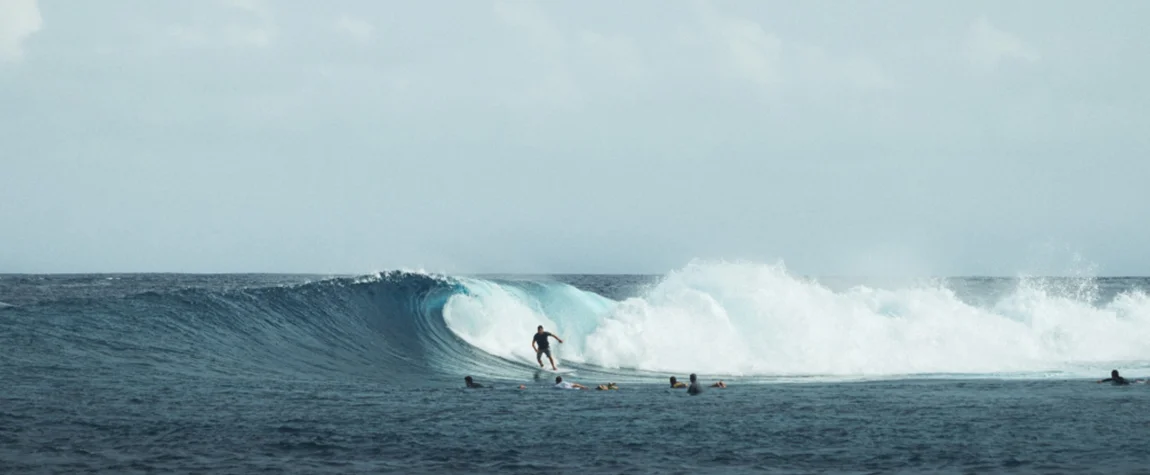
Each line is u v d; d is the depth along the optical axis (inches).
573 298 3031.5
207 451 1291.8
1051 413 1676.9
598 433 1472.7
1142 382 2272.4
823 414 1683.1
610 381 2397.9
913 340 2834.6
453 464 1236.5
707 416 1660.9
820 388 2174.0
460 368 2566.4
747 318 2817.4
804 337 2751.0
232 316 2731.3
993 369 2694.4
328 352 2613.2
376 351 2684.5
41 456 1229.7
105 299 2733.8
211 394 1839.3
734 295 2893.7
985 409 1737.2
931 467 1211.2
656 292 3011.8
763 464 1238.9
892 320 2938.0
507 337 2851.9
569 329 2861.7
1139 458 1253.7
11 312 2527.1
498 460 1262.3
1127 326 3191.4
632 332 2736.2
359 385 2153.1
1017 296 3267.7
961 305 3154.5
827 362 2679.6
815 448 1346.0
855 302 3058.6
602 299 3125.0
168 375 2066.9
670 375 2539.4
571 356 2768.2
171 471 1168.2
